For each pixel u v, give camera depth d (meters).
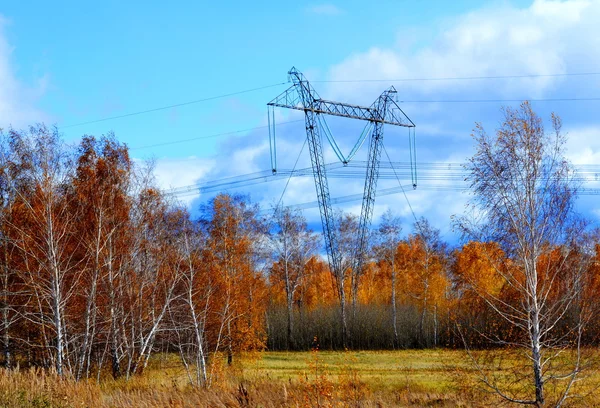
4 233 30.80
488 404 22.66
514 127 22.81
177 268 32.69
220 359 33.44
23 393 17.58
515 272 23.20
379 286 83.69
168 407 19.34
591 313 21.91
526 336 22.78
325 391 20.16
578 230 23.03
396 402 25.48
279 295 79.94
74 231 31.03
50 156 29.36
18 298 31.83
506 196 22.72
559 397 21.75
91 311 30.41
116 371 30.56
